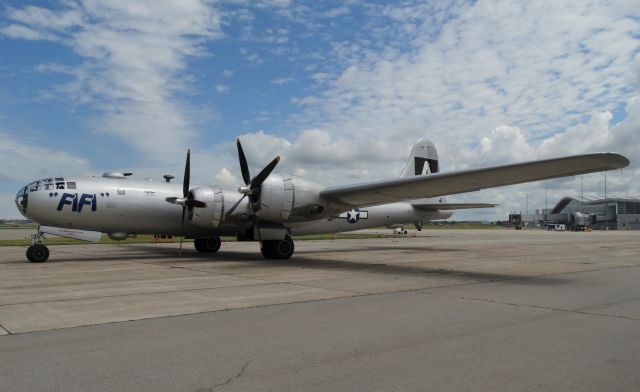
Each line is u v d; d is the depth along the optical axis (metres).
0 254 20.38
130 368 4.64
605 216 96.56
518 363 4.88
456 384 4.25
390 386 4.19
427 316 7.22
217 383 4.23
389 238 42.50
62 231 16.78
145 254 20.22
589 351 5.33
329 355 5.13
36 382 4.22
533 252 23.23
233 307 7.87
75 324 6.54
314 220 17.11
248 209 16.83
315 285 10.60
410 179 14.25
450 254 21.62
